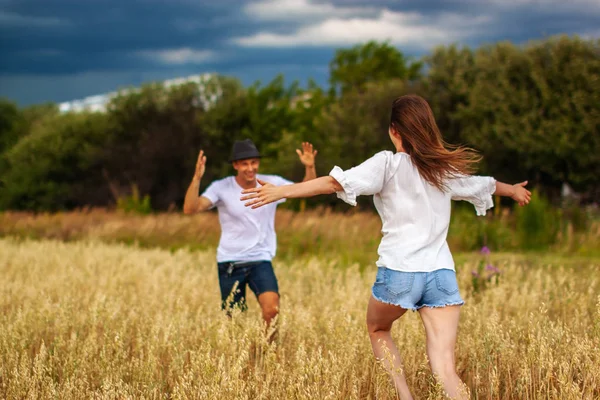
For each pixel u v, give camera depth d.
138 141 41.91
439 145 3.57
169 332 4.56
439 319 3.50
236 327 4.39
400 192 3.56
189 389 3.65
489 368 3.95
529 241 12.42
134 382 3.93
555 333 4.05
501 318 5.53
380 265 3.59
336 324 4.52
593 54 25.06
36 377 3.85
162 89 43.03
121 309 5.84
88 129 44.88
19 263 9.74
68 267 9.08
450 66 28.66
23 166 45.50
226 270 5.34
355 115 30.83
